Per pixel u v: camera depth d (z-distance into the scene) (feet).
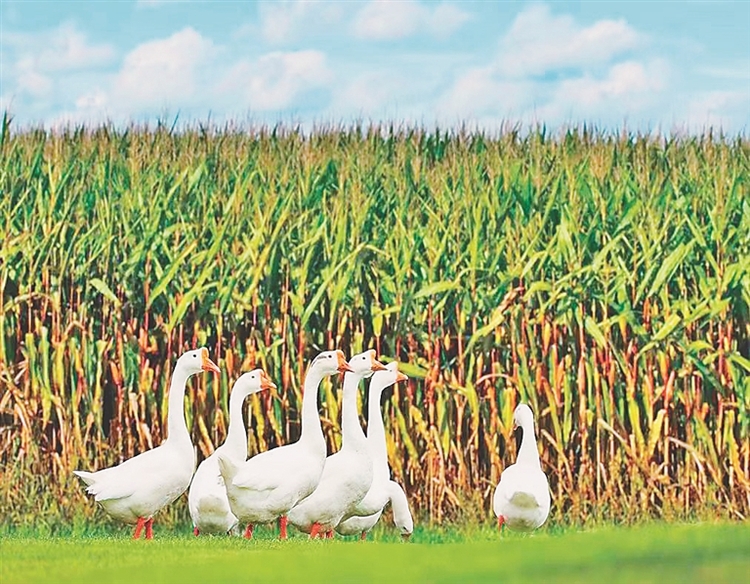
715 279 64.49
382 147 68.39
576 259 64.13
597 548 38.01
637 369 62.85
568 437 61.46
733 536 40.93
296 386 62.59
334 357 48.34
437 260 63.16
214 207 65.62
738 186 66.59
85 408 61.87
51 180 65.16
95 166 67.05
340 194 64.80
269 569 34.81
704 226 66.23
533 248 63.93
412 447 61.00
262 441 61.41
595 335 61.46
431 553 38.14
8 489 59.26
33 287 63.46
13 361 63.10
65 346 62.03
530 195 65.31
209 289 63.62
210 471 50.06
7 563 38.01
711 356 62.59
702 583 32.30
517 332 62.95
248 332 63.41
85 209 65.51
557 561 35.58
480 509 60.34
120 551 41.09
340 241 63.31
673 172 67.36
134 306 63.52
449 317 63.52
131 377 62.23
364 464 49.06
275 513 47.16
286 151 67.97
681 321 63.41
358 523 52.70
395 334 63.16
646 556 36.40
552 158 67.72
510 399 61.87
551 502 61.16
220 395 61.93
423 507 60.75
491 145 68.69
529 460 53.31
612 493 61.00
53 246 63.82
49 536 55.31
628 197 65.77
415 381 62.49
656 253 64.75
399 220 63.82
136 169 65.77
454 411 61.77
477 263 63.26
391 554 38.04
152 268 64.13
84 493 59.57
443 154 68.95
